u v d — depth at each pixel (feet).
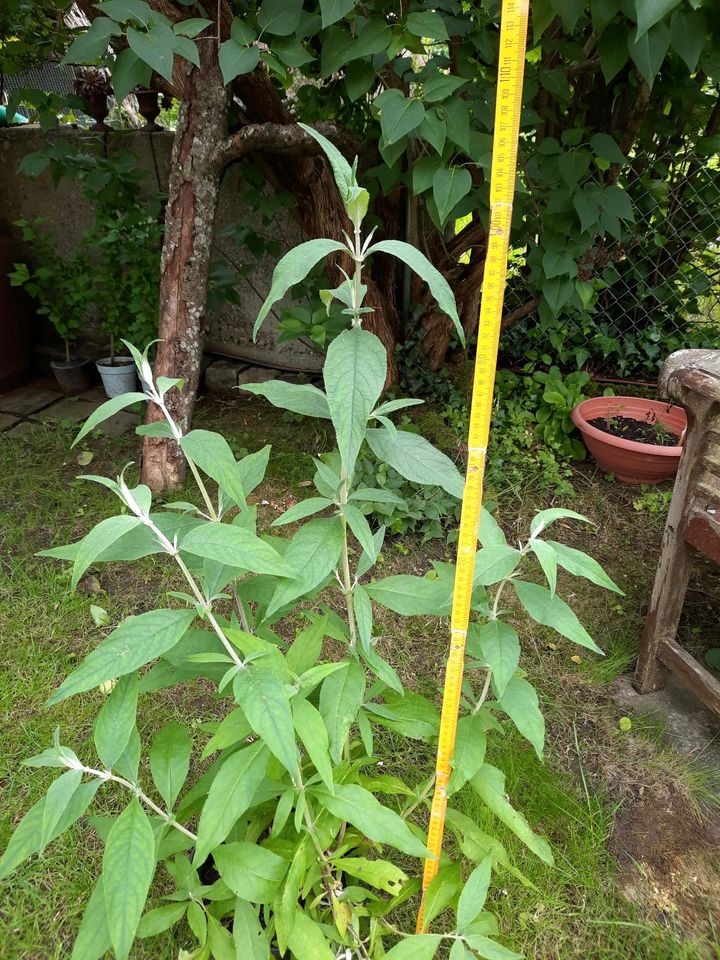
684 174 11.34
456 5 8.38
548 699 7.13
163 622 3.14
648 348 12.08
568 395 11.13
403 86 9.42
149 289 11.53
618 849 5.78
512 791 6.10
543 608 3.65
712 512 6.00
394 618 8.10
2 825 5.84
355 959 4.44
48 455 11.02
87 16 9.41
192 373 9.82
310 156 9.74
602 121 10.99
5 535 9.21
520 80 2.25
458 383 11.60
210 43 8.24
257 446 11.16
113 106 13.97
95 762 6.32
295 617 7.96
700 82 10.55
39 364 13.98
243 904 3.92
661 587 6.66
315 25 7.53
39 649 7.53
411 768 6.30
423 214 10.87
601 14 6.18
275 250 11.51
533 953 5.08
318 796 3.63
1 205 13.67
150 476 9.99
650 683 7.13
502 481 10.19
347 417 2.71
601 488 10.34
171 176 9.12
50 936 5.16
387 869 3.98
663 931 5.23
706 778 6.35
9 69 11.27
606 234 11.46
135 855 3.01
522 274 11.46
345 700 3.71
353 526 3.45
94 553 2.90
